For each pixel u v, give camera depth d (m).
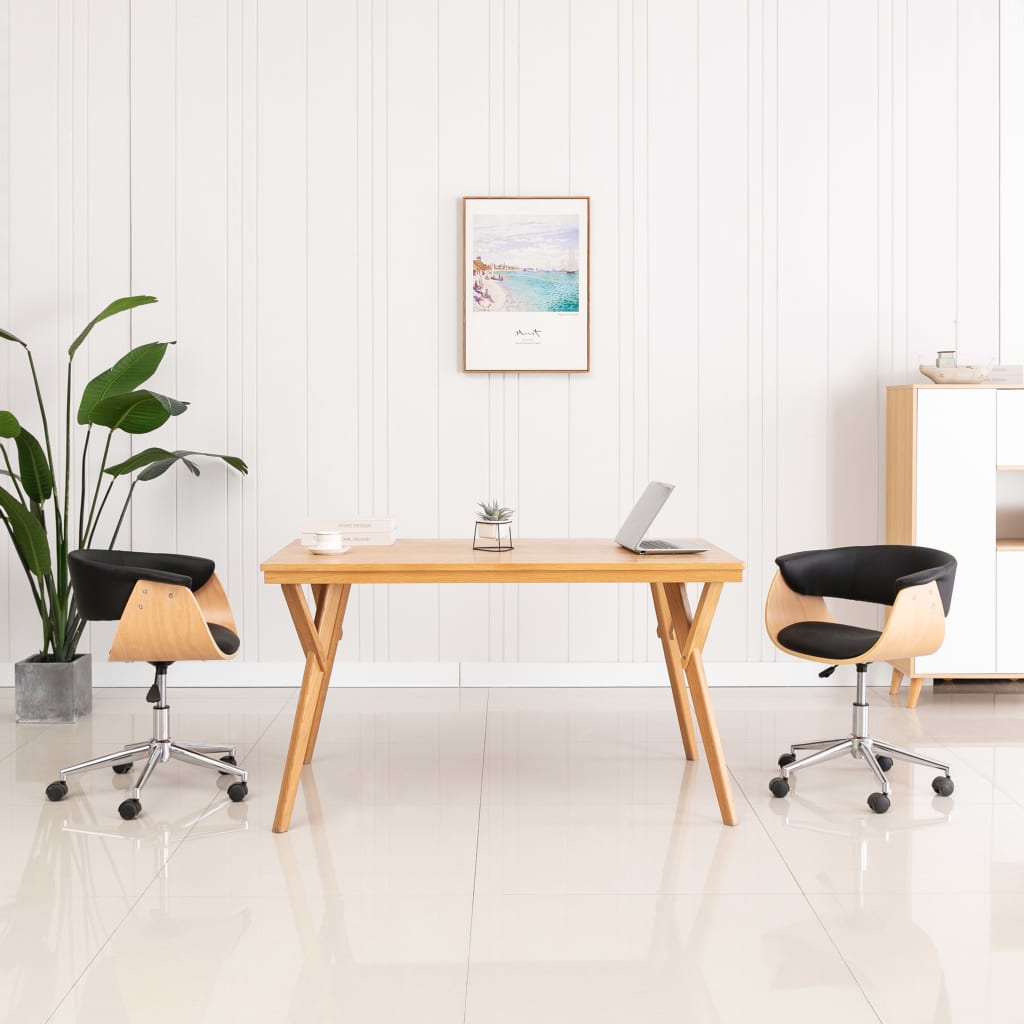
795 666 5.60
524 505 5.53
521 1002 2.55
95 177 5.39
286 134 5.40
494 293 5.45
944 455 5.14
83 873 3.27
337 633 4.27
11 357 5.42
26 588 5.50
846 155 5.48
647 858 3.38
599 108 5.43
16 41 5.35
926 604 3.88
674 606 3.84
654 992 2.60
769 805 3.85
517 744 4.59
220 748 4.21
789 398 5.54
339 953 2.78
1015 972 2.68
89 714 5.05
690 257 5.48
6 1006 2.53
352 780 4.12
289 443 5.48
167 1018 2.48
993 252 5.52
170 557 4.35
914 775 4.18
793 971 2.69
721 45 5.44
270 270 5.44
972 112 5.48
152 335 5.44
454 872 3.28
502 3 5.40
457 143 5.43
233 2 5.37
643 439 5.52
